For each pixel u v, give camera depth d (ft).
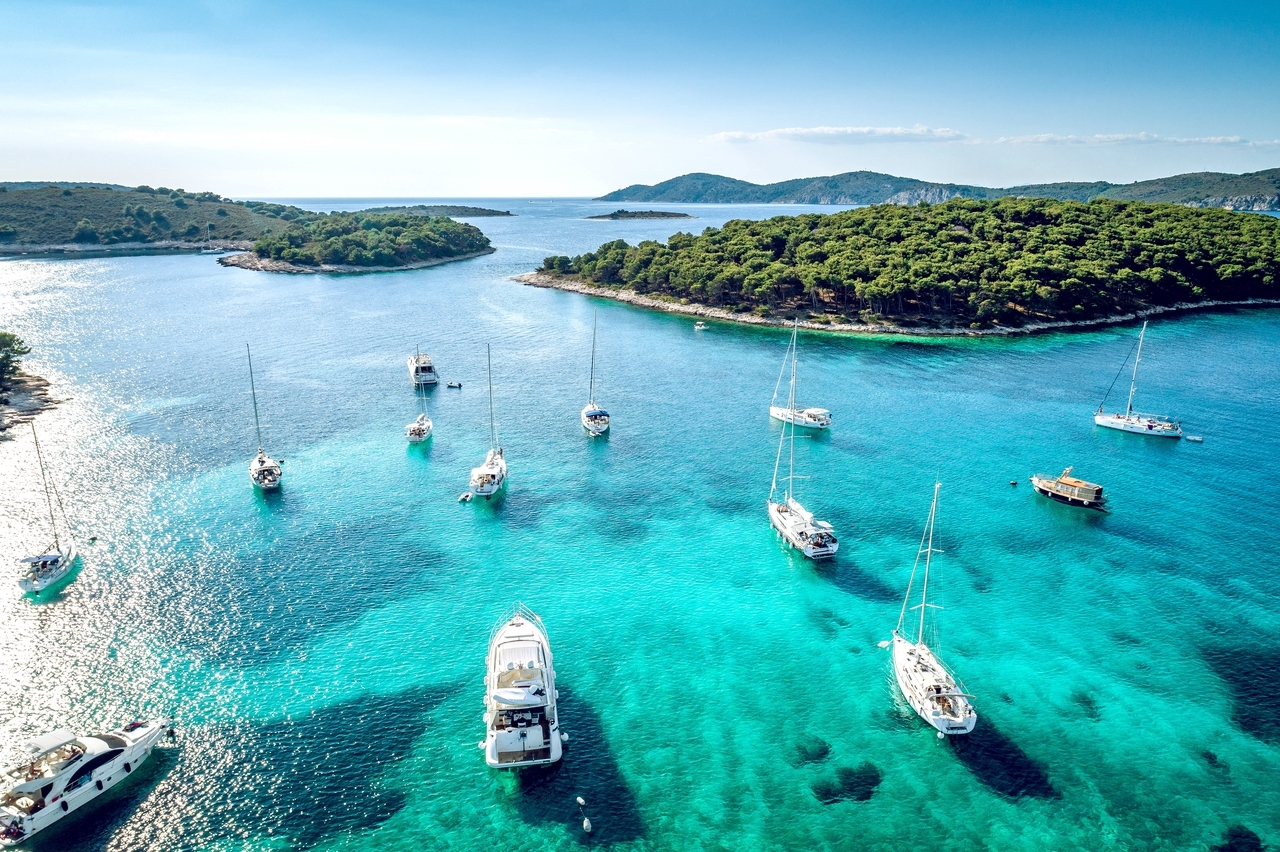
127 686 193.67
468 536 277.44
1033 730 183.01
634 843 151.53
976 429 398.21
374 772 168.14
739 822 156.66
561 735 179.52
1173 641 218.59
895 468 345.31
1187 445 376.07
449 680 198.59
